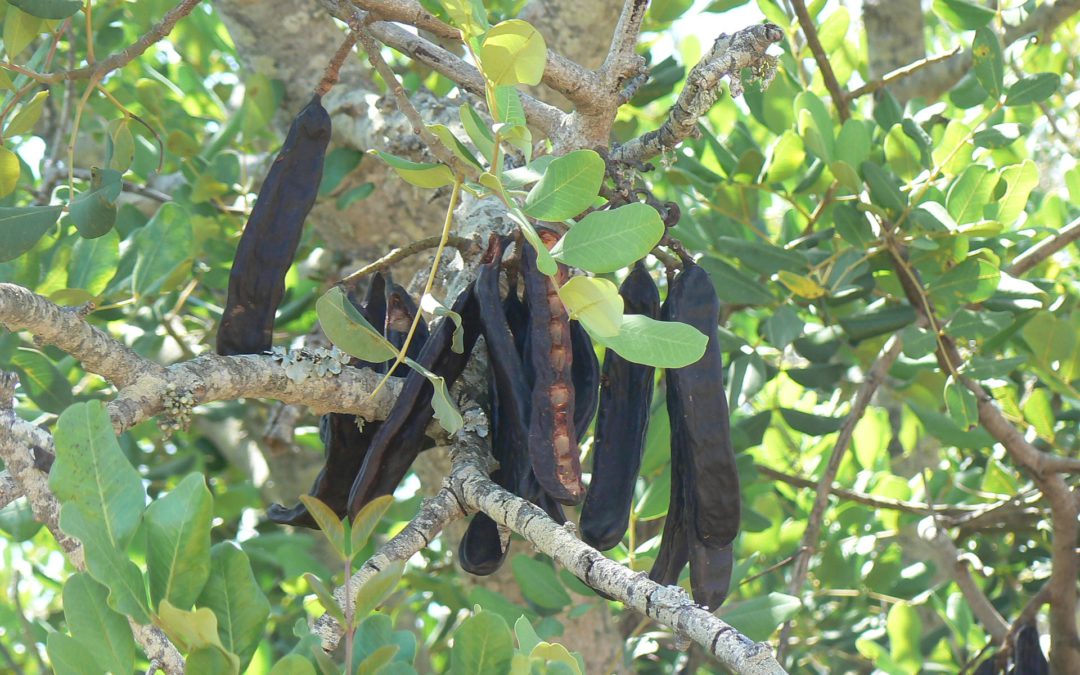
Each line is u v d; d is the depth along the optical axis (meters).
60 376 4.65
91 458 1.99
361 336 2.45
